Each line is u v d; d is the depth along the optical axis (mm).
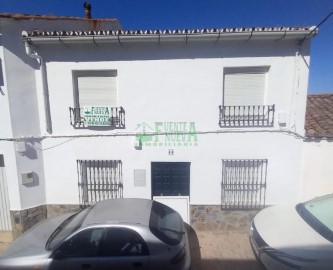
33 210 6156
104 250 3871
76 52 5805
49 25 6375
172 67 5793
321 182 5902
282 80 5727
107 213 4367
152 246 3852
